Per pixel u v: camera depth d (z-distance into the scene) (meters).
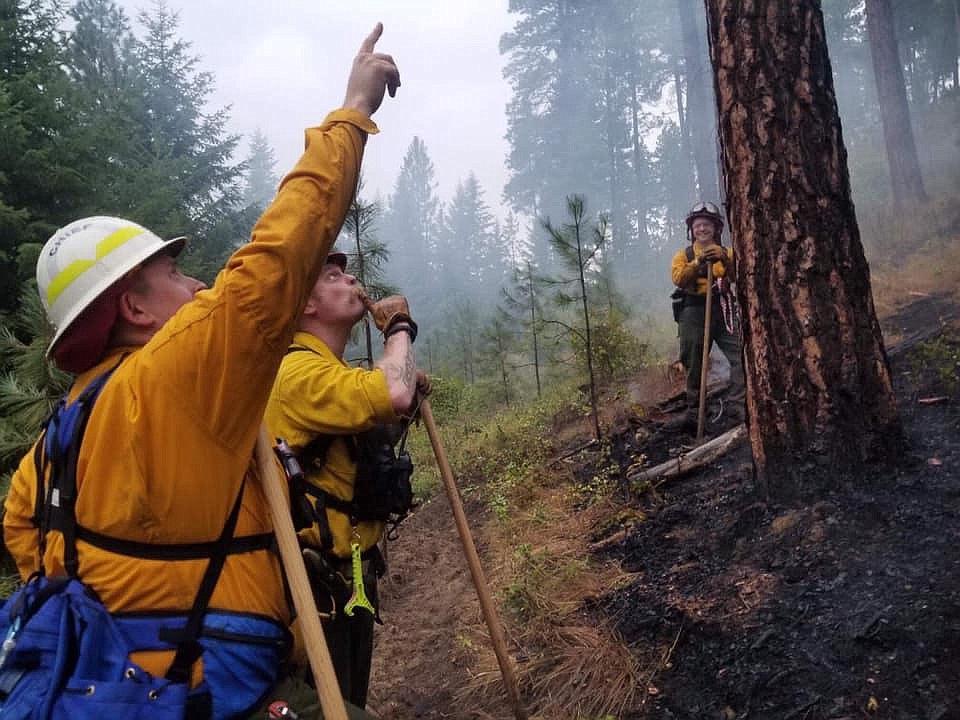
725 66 3.65
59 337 1.43
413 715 3.35
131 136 9.61
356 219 5.03
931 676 2.30
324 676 1.38
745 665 2.64
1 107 6.03
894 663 2.39
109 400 1.32
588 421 6.80
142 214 6.96
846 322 3.39
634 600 3.29
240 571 1.38
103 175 7.10
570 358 8.45
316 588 2.13
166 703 1.22
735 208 3.63
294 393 2.11
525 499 5.16
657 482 4.51
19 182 6.37
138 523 1.29
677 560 3.47
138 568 1.29
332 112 1.56
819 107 3.51
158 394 1.29
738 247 3.63
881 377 3.41
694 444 5.31
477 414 9.36
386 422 2.11
